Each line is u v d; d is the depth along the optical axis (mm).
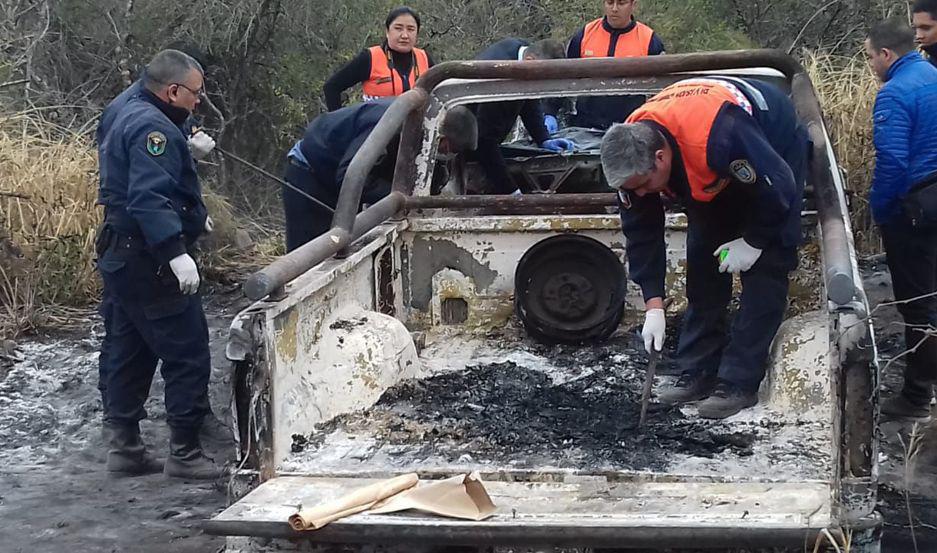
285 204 5922
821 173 3689
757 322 3477
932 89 4945
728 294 3791
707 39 11992
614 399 3871
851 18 12711
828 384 3490
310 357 3525
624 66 4668
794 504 2828
